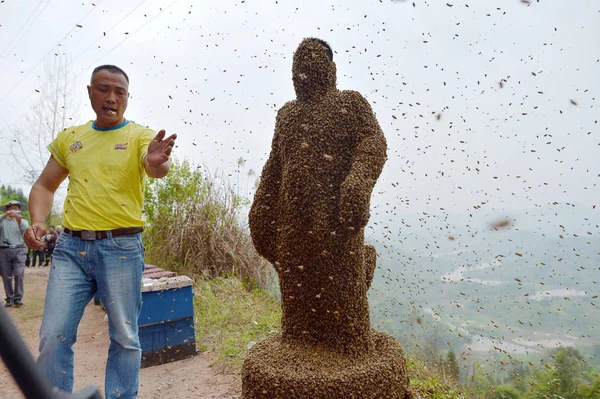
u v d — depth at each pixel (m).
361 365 2.43
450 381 3.59
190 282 4.40
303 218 2.54
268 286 7.59
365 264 2.86
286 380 2.29
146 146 2.58
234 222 7.83
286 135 2.64
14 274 6.99
